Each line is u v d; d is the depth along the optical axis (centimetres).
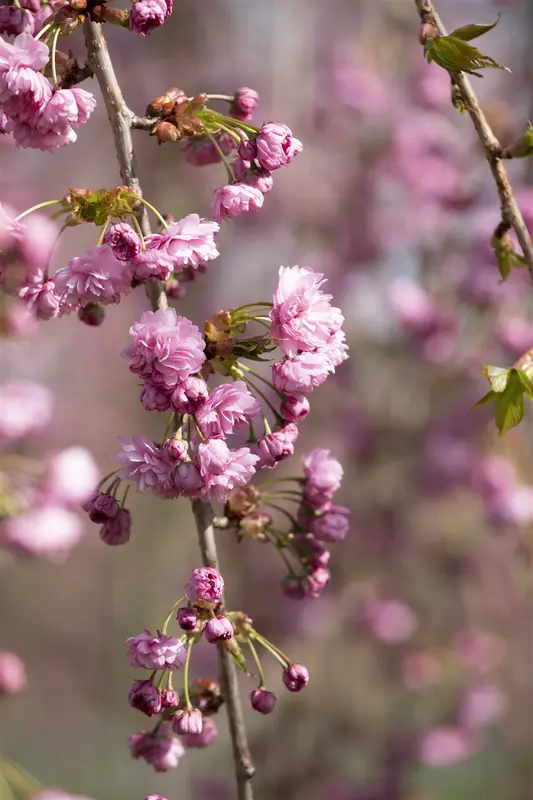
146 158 914
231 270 897
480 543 809
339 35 891
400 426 809
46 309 280
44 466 556
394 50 876
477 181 800
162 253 256
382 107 855
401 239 816
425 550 816
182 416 270
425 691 814
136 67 938
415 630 820
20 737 1076
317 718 790
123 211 268
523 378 310
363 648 814
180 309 888
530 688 836
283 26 913
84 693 1098
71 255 831
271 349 276
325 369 268
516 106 744
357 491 819
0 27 276
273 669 802
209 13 933
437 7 798
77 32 746
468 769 841
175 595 976
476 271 745
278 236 885
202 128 287
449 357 787
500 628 828
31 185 823
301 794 766
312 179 871
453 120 850
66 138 266
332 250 856
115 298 264
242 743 304
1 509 520
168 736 323
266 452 283
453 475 774
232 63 924
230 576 839
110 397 1065
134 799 999
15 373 737
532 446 770
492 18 769
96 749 1061
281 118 901
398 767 791
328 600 820
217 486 262
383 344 806
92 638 1099
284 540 318
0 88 260
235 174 296
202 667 725
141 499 995
